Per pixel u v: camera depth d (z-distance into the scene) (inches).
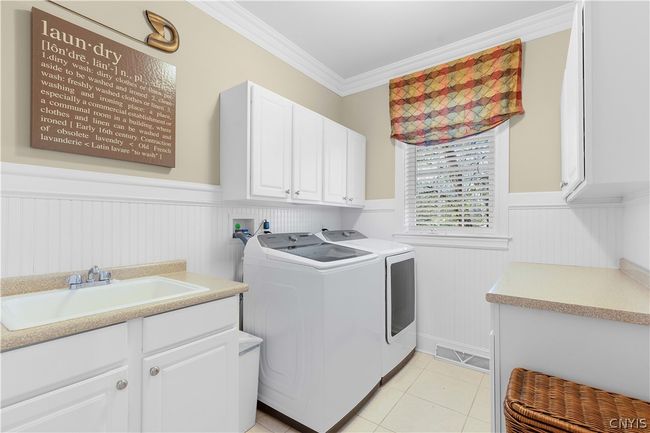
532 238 87.2
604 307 39.9
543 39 85.7
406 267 95.4
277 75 96.5
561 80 83.3
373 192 118.6
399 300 90.8
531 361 45.1
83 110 55.0
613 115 39.8
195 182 74.2
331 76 118.6
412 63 108.0
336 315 63.9
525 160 88.4
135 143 62.2
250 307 74.8
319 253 75.9
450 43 98.4
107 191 58.9
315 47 101.0
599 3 40.2
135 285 58.1
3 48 47.4
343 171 105.9
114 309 40.1
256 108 74.5
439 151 105.5
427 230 107.9
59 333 34.2
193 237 74.0
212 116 78.0
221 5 78.5
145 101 63.8
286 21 87.4
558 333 43.2
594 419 33.2
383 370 82.0
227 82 81.6
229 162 77.1
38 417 33.2
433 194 106.7
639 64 38.6
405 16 85.0
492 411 47.8
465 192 100.1
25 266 49.5
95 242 57.4
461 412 71.8
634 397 38.4
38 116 49.9
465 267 98.0
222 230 80.7
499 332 47.5
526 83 88.3
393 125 111.3
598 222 77.8
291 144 84.4
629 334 38.9
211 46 77.8
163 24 67.6
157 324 43.8
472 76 95.5
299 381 64.6
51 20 51.3
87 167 56.4
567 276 64.3
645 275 53.6
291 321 66.1
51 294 47.8
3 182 47.3
